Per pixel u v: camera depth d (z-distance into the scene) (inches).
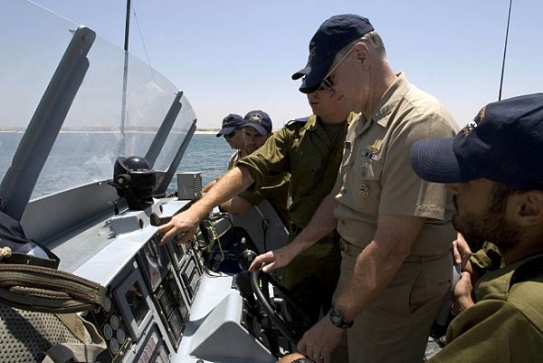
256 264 79.6
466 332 34.0
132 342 57.7
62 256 61.2
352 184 70.1
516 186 33.6
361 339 73.0
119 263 57.2
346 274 75.4
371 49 64.6
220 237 134.1
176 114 116.6
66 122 69.4
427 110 59.4
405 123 59.8
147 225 75.7
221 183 91.3
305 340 65.6
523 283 32.7
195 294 93.8
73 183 76.6
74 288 39.8
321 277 103.0
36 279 37.2
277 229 132.6
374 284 61.4
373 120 65.5
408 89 63.4
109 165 89.2
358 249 71.6
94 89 75.5
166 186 130.3
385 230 60.7
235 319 72.1
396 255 61.0
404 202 59.4
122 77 85.1
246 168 94.5
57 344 39.3
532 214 33.8
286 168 105.1
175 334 73.4
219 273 111.7
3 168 57.7
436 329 78.7
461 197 38.6
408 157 58.9
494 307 32.8
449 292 75.0
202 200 84.7
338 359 87.8
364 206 68.2
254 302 78.8
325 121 98.1
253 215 132.6
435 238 65.1
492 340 32.1
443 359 34.7
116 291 58.0
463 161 37.3
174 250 88.5
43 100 59.2
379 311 69.9
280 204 131.3
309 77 66.4
